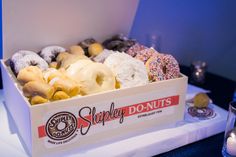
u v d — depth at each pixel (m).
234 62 0.81
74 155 0.43
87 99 0.42
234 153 0.46
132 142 0.47
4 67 0.55
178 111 0.54
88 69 0.46
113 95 0.45
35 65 0.53
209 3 0.81
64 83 0.43
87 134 0.45
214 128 0.54
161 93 0.50
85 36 0.67
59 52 0.59
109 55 0.54
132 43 0.65
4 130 0.49
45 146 0.42
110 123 0.46
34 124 0.40
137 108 0.48
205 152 0.50
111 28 0.70
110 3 0.65
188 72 0.83
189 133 0.51
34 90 0.42
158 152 0.48
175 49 0.90
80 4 0.61
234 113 0.48
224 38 0.81
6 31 0.56
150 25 0.87
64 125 0.42
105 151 0.45
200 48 0.87
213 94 0.70
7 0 0.52
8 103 0.56
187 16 0.85
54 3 0.57
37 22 0.58
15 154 0.43
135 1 0.69
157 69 0.52
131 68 0.49
